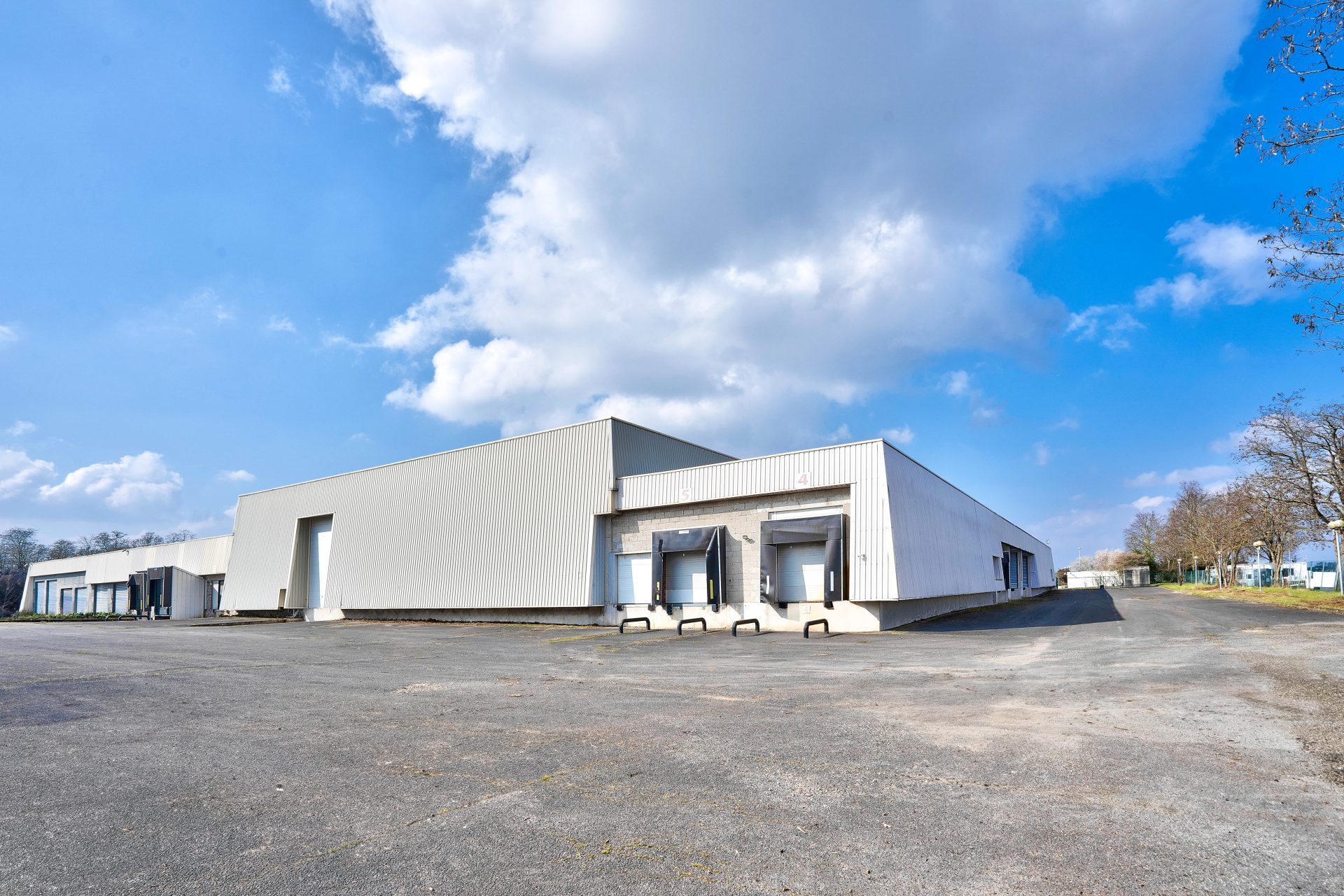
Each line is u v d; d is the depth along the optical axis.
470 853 4.34
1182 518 73.12
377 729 8.04
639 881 3.89
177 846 4.57
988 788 5.38
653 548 25.94
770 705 8.97
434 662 15.15
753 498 23.81
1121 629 18.98
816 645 17.12
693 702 9.32
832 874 3.94
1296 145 8.61
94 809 5.34
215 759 6.79
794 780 5.66
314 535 40.38
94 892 3.91
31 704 10.07
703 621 23.03
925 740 6.88
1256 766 5.79
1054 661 12.66
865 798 5.20
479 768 6.24
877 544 20.98
